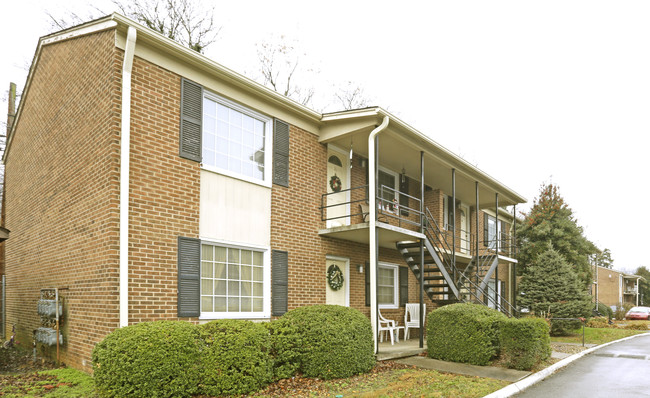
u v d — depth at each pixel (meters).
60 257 9.20
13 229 12.68
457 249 18.02
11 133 13.41
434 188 16.98
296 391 7.13
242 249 9.64
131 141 7.83
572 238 23.28
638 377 9.19
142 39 8.02
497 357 10.17
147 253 7.85
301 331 8.12
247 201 9.74
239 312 9.38
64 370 8.09
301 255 10.80
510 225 24.98
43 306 9.22
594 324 23.00
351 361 8.25
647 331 21.89
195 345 6.59
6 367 9.15
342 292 12.16
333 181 12.26
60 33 9.75
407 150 12.77
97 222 7.84
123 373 5.99
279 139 10.56
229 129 9.71
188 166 8.66
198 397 6.54
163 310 7.96
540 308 18.78
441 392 7.18
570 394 7.62
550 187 24.53
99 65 8.26
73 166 8.92
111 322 7.28
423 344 12.10
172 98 8.52
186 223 8.51
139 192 7.86
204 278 8.86
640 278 62.66
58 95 9.94
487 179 15.84
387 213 12.00
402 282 14.79
